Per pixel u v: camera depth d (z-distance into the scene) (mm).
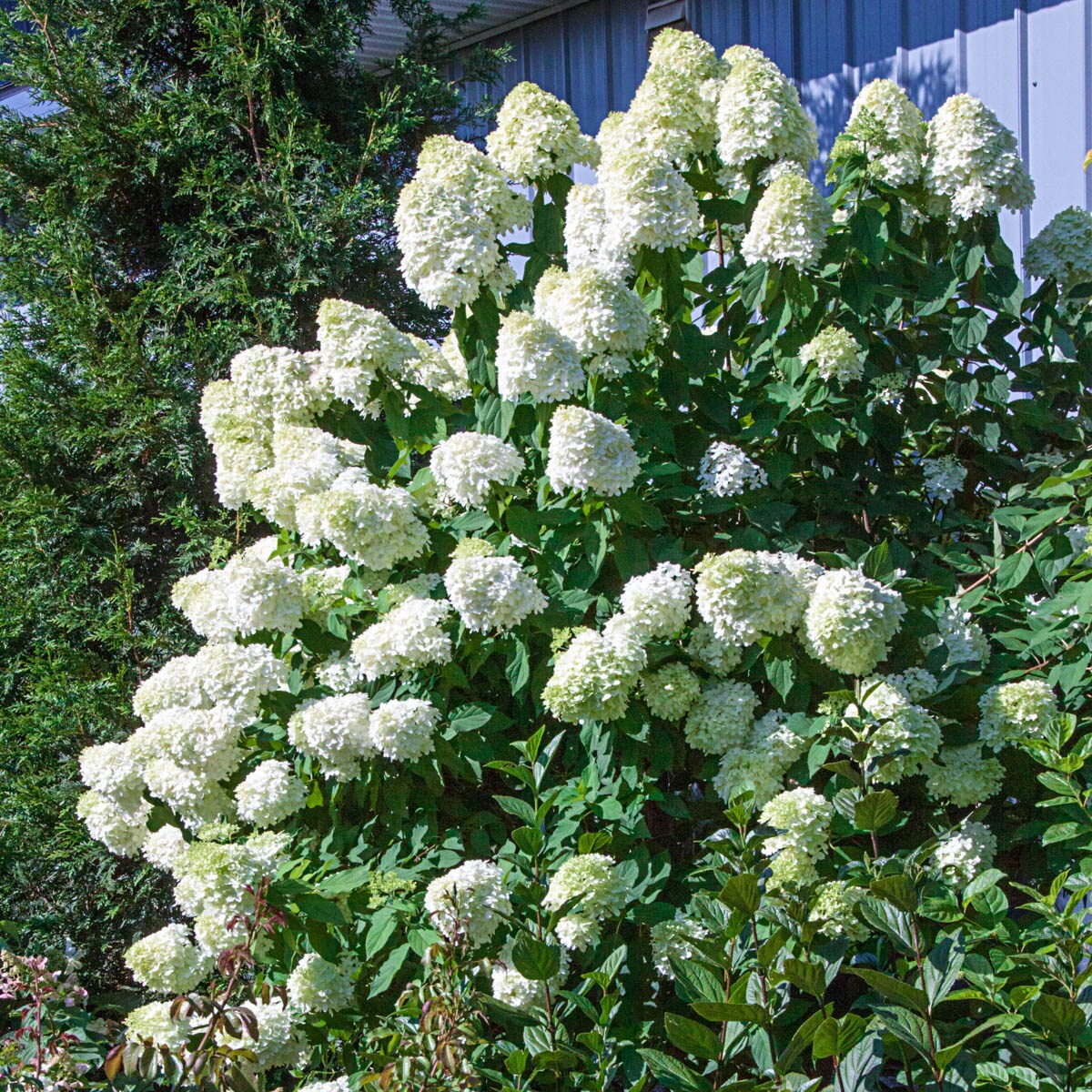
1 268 5246
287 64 5656
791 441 2914
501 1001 2115
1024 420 3010
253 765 2812
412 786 2639
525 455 2867
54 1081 1996
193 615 2953
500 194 2877
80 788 4586
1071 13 4875
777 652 2480
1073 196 4930
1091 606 2322
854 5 5656
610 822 2465
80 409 5047
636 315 2645
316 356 3133
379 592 2863
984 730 2404
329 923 2381
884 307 3014
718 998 1817
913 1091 1775
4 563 5078
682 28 6422
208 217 5355
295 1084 2762
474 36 7398
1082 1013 1514
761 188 2936
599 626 2637
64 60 5469
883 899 1730
